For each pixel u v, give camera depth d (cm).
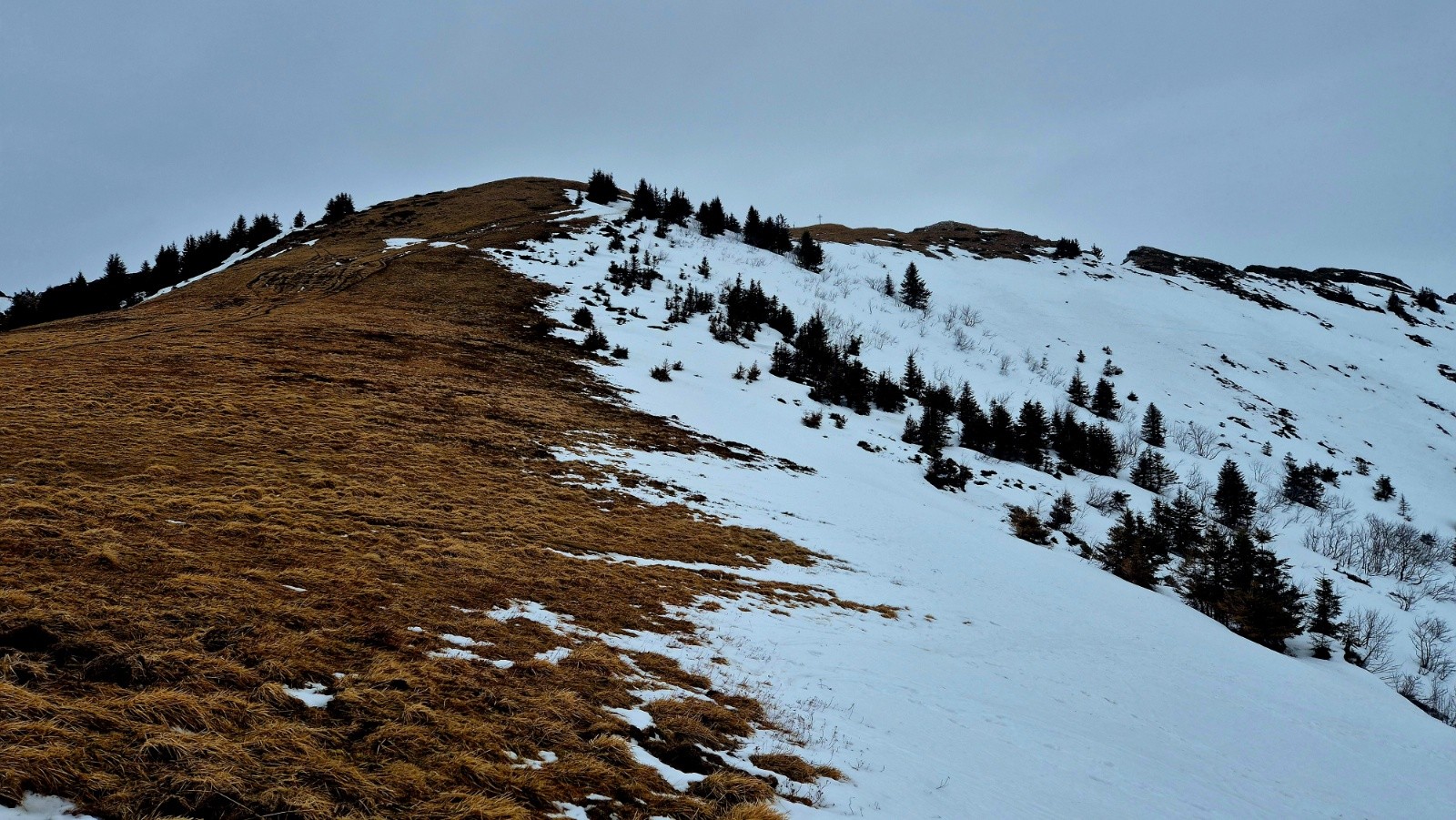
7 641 624
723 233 10575
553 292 6294
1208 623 2773
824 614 1591
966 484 4538
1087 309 10794
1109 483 5622
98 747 487
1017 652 1634
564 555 1577
